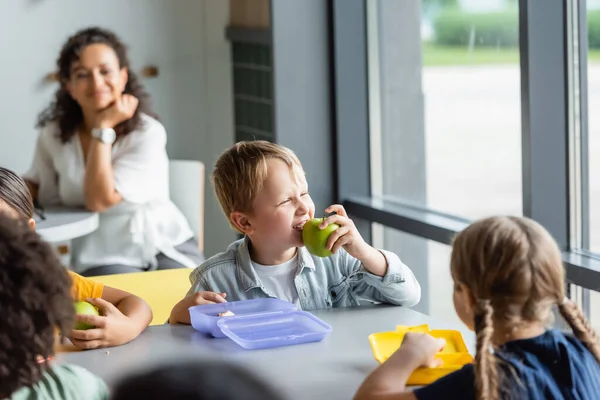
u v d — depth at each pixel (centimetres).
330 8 366
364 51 371
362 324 193
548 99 264
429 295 347
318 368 164
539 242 136
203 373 85
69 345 182
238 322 189
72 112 358
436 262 339
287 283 211
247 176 202
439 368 154
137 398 84
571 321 142
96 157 343
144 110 369
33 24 437
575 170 268
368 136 377
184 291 252
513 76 293
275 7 361
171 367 85
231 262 213
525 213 269
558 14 261
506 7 293
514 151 294
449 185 334
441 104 335
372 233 379
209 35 466
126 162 350
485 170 312
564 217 269
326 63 371
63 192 356
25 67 439
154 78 461
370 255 202
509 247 135
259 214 203
